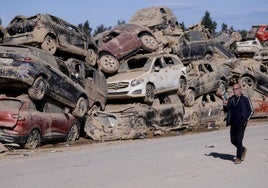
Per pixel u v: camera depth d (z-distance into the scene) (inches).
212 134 799.7
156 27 1218.0
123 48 927.7
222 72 1099.9
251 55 1486.2
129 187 327.3
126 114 761.0
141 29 979.3
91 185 333.4
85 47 826.8
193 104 990.4
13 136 565.6
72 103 712.4
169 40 1082.7
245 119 427.5
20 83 601.9
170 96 926.4
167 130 852.0
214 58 1210.0
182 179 358.6
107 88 843.4
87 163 447.5
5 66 594.2
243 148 439.8
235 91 427.2
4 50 607.2
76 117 733.3
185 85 961.5
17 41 714.8
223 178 365.1
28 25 717.9
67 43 768.9
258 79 1123.9
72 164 441.1
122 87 838.5
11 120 567.8
